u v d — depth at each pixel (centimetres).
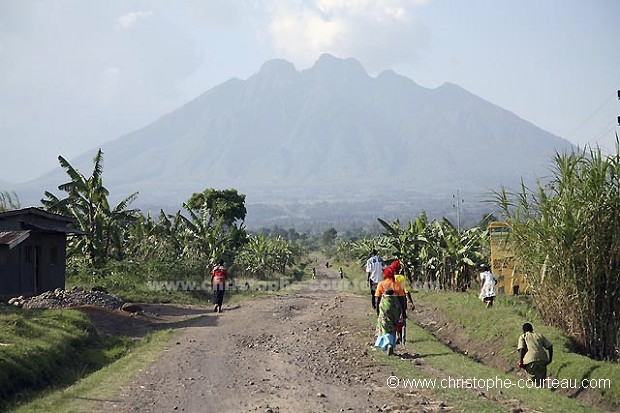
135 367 1386
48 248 2591
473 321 1936
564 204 1463
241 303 3039
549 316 1588
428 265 3158
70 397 1122
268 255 5366
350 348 1605
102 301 2444
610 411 1147
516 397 1124
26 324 1559
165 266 3522
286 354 1538
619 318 1457
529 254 1552
